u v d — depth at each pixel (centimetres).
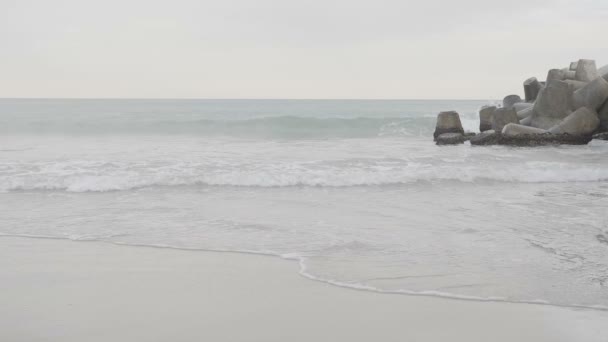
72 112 4322
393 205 991
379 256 666
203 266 625
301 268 616
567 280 574
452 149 1994
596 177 1328
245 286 555
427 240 742
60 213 915
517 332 441
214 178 1195
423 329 447
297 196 1073
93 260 648
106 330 443
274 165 1386
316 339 427
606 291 541
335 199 1045
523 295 529
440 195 1096
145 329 445
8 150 1831
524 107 2709
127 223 842
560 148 2036
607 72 2430
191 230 798
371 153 1786
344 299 518
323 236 762
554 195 1105
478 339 428
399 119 3066
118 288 547
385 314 479
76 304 501
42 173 1233
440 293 534
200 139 2408
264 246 711
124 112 4400
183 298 519
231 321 463
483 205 995
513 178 1298
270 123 2992
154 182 1171
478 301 514
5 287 548
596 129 2180
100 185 1128
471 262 640
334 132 2838
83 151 1798
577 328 450
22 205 980
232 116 3897
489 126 2655
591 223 850
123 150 1844
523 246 712
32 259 650
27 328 446
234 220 862
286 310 488
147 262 640
